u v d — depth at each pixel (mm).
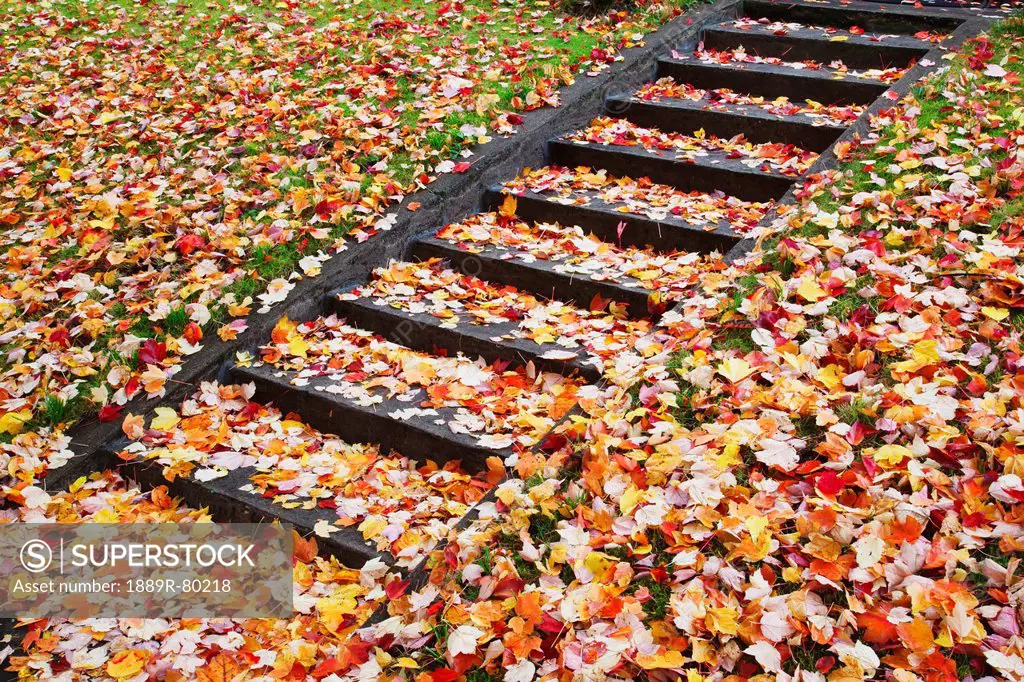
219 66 7270
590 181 5520
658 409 3299
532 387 3934
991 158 4438
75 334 4320
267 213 5047
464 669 2543
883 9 6805
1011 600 2373
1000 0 6867
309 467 3709
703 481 2898
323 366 4172
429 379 4012
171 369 4043
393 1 8453
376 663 2629
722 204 5055
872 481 2807
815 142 5473
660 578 2670
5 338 4340
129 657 2900
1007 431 2838
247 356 4215
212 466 3697
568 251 4840
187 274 4684
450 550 2928
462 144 5551
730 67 6453
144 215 5117
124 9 8867
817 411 3074
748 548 2646
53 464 3652
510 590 2736
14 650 2984
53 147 6266
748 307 3641
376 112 6059
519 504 3018
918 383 3076
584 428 3293
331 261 4672
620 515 2889
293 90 6641
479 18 7805
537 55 6785
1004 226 3863
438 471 3637
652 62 6703
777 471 2934
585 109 6125
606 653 2430
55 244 5082
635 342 3861
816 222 4152
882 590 2494
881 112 5145
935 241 3859
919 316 3422
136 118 6520
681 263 4543
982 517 2613
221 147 5910
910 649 2309
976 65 5535
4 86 7289
